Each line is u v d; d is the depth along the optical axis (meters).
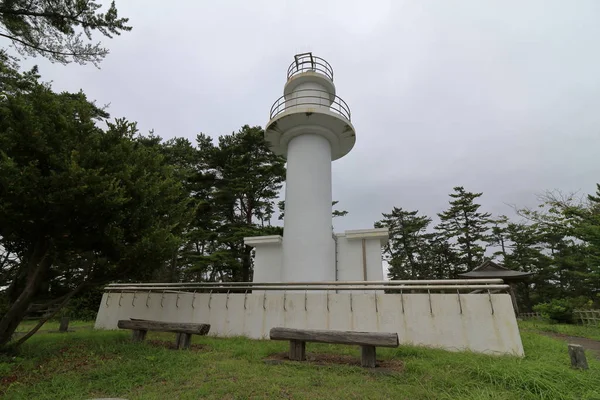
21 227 6.93
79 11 9.14
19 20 8.93
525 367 5.49
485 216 36.12
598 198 21.88
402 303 8.80
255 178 21.45
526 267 32.34
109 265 8.07
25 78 11.89
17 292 7.88
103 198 6.75
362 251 12.63
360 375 5.58
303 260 11.64
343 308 9.30
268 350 7.48
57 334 10.70
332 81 14.83
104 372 5.81
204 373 5.69
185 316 11.05
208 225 22.55
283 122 13.02
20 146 6.77
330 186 13.23
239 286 10.77
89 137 7.50
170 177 9.80
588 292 28.12
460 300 8.30
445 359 6.44
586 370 5.80
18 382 5.46
